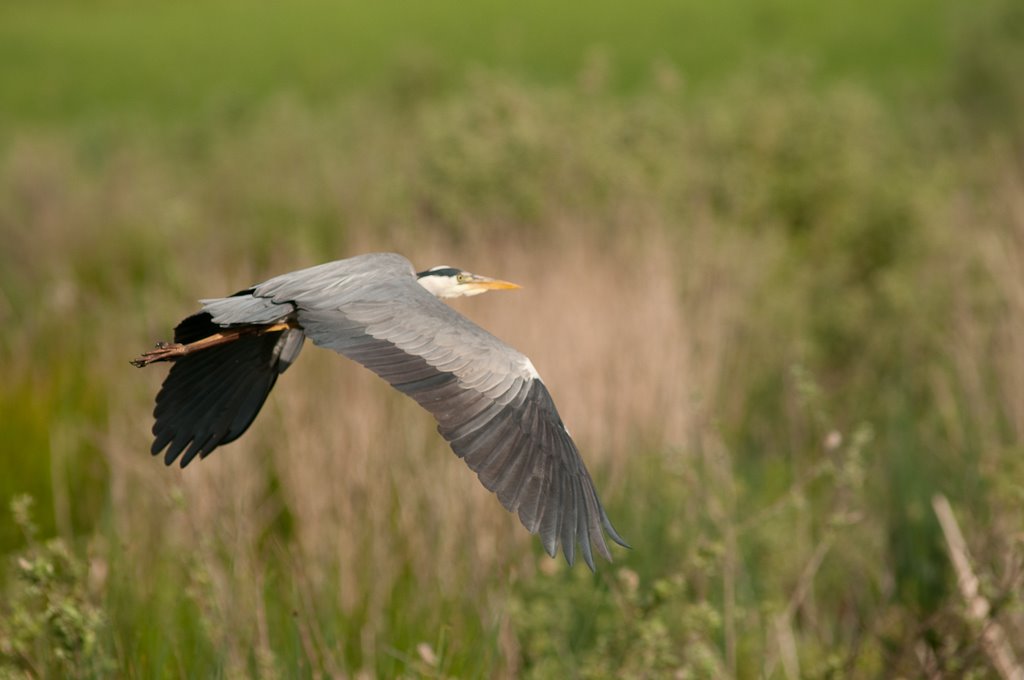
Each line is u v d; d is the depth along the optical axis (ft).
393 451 36.52
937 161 68.59
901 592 36.24
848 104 62.08
